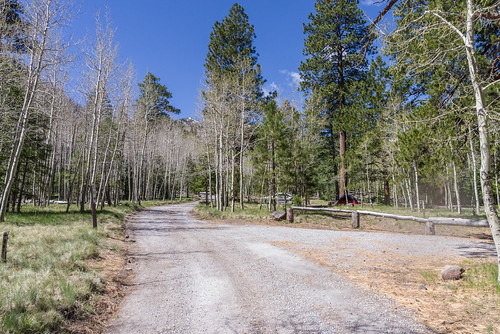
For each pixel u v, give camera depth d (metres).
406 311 4.58
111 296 5.55
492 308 4.47
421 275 6.39
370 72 22.38
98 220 15.84
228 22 30.98
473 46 5.66
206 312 4.81
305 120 27.92
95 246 8.77
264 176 22.80
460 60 7.38
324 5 27.56
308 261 7.92
